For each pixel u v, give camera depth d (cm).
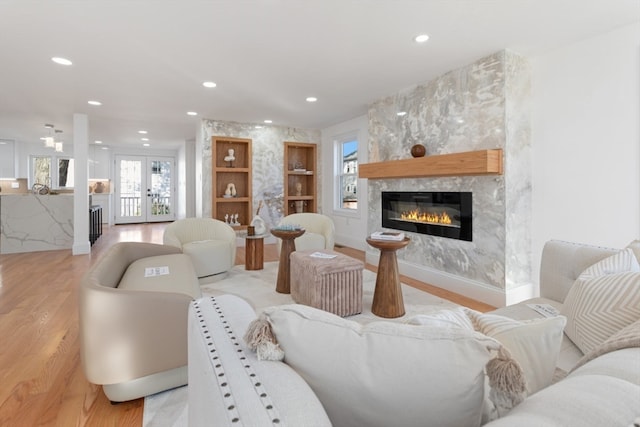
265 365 68
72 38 273
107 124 615
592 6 229
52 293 330
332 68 337
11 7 228
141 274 249
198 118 566
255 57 310
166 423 150
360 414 65
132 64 327
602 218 274
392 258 275
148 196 1028
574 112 288
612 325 118
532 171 319
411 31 263
